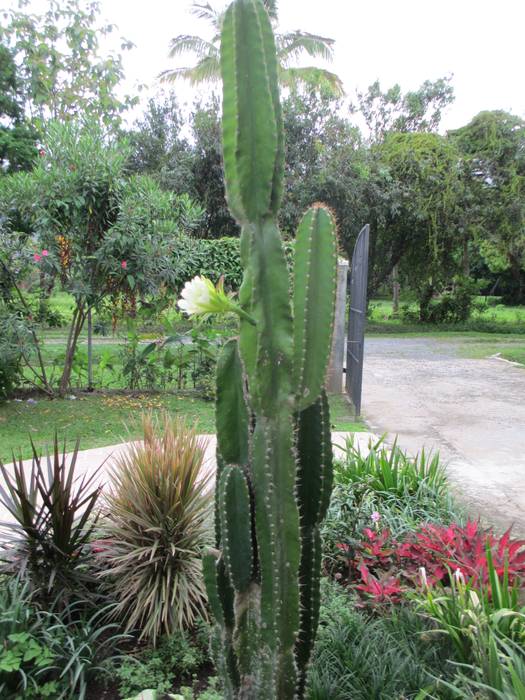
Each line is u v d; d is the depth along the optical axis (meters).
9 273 7.28
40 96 14.80
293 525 1.65
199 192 18.45
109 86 15.25
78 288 7.28
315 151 18.03
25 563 2.59
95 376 8.92
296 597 1.69
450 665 2.29
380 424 7.25
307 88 18.02
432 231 19.80
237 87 1.57
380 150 19.70
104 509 3.15
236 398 1.87
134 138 18.41
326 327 1.64
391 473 4.11
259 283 1.61
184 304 1.56
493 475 5.27
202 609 2.78
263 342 1.61
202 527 2.93
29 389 7.91
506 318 23.53
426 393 9.45
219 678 2.16
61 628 2.44
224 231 19.03
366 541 3.26
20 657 2.25
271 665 1.70
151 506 2.81
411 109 21.28
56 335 13.27
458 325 21.52
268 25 1.69
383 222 19.16
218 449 1.95
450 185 18.92
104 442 5.86
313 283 1.64
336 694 2.14
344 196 17.78
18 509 2.76
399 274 23.09
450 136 20.53
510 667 1.87
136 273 7.39
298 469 1.78
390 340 18.05
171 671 2.50
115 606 2.70
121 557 2.69
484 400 8.90
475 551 2.88
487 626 2.23
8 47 16.72
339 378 8.97
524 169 19.39
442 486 4.27
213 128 17.70
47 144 7.20
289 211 17.30
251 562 1.77
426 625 2.59
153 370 8.28
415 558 2.98
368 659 2.28
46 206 7.14
